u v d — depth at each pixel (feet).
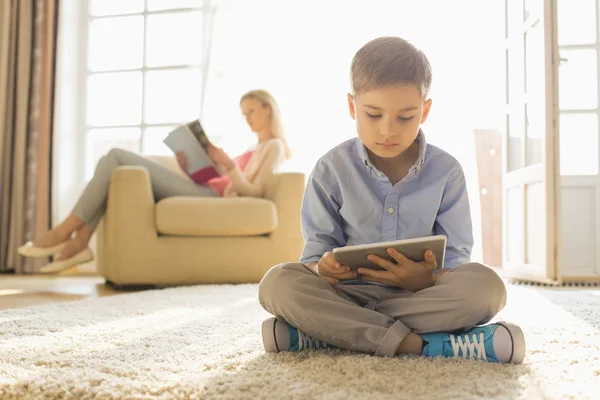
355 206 4.38
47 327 5.08
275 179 10.80
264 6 14.71
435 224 4.50
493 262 14.71
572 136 13.88
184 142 10.50
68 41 15.03
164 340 4.41
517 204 12.12
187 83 14.64
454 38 14.55
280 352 3.83
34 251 9.86
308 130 14.88
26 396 2.94
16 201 14.03
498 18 14.19
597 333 4.61
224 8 14.70
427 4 14.44
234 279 10.27
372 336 3.60
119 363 3.55
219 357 3.69
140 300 7.27
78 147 15.26
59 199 14.65
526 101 11.80
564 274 13.73
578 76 13.76
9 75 14.26
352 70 3.92
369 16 14.55
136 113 15.08
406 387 2.88
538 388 2.83
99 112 15.29
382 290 4.10
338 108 14.76
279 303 3.67
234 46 14.73
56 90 14.37
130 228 9.92
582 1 13.66
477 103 14.80
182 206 9.97
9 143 14.16
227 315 5.84
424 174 4.36
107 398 2.83
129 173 9.97
